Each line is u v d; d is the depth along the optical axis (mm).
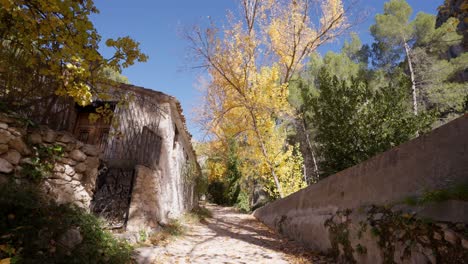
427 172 3107
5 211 2994
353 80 8055
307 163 19625
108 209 5754
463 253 2336
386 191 3744
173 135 9258
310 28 14406
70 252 3174
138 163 6422
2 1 2865
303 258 5074
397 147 3658
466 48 3969
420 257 2814
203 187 15055
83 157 4668
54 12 3340
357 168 4598
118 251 3832
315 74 21531
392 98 7355
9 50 3887
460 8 3266
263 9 14133
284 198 9211
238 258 5020
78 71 3617
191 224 9102
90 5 3742
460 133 2822
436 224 2703
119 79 16578
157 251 4770
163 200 7609
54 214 3455
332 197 5418
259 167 14773
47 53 3750
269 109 13484
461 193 2588
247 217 14742
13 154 3600
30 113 4207
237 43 12906
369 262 3719
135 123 7859
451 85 14570
